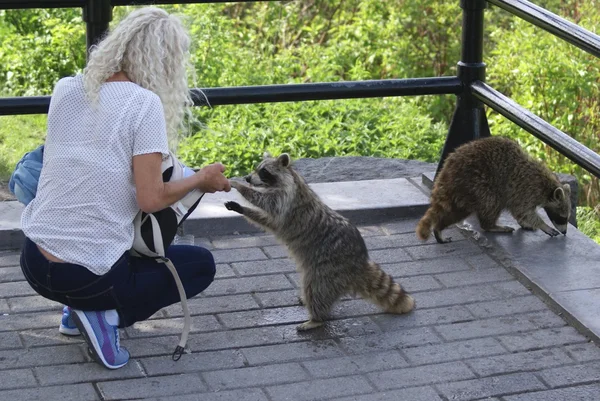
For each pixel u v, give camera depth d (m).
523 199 5.54
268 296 4.82
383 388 4.01
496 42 13.71
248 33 13.79
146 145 3.80
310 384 4.04
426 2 13.45
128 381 4.02
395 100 11.77
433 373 4.12
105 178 3.82
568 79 11.84
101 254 3.88
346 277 4.50
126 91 3.82
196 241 5.40
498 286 4.93
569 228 5.66
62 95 3.88
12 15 12.15
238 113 9.91
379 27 13.54
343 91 5.69
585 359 4.24
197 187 3.98
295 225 4.61
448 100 12.62
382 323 4.56
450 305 4.73
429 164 6.92
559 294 4.73
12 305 4.64
